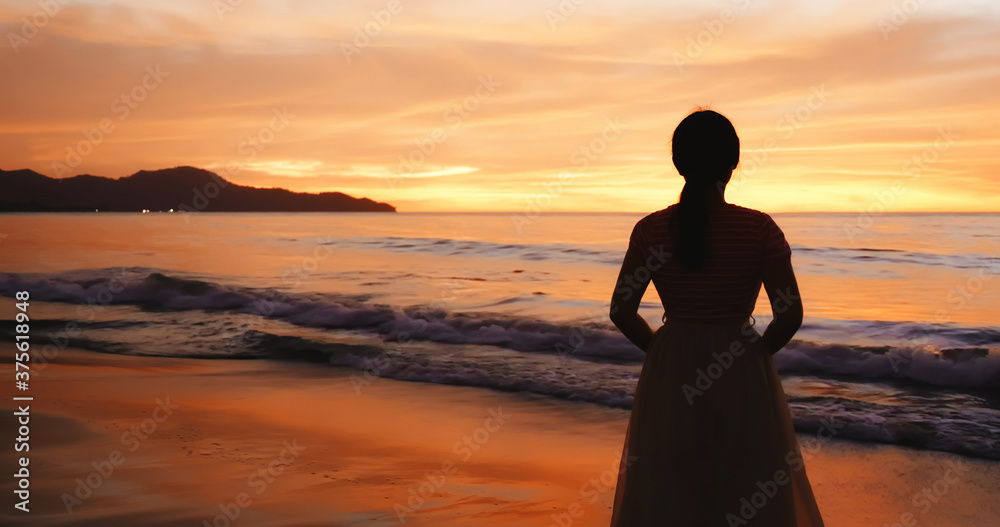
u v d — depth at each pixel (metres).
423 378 6.85
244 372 7.21
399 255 20.34
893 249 19.22
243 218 67.00
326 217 70.75
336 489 3.68
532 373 6.86
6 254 21.80
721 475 1.99
